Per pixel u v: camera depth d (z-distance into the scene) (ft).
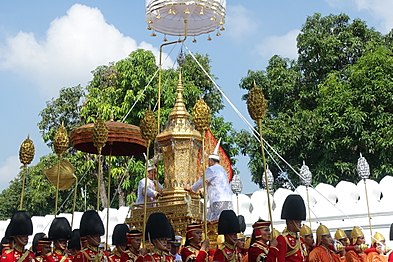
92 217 35.76
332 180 100.78
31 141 43.24
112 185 103.55
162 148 49.24
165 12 60.23
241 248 37.11
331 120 103.24
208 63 115.96
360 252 46.29
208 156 49.19
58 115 120.88
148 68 100.42
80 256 34.94
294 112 115.96
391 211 59.82
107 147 52.03
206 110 37.58
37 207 132.05
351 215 61.52
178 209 44.75
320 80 117.70
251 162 111.86
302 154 107.76
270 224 32.63
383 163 95.96
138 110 98.43
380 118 97.35
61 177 50.14
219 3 60.08
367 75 101.30
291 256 31.27
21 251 34.86
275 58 123.54
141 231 39.42
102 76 109.09
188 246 37.19
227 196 45.16
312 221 63.05
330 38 116.06
